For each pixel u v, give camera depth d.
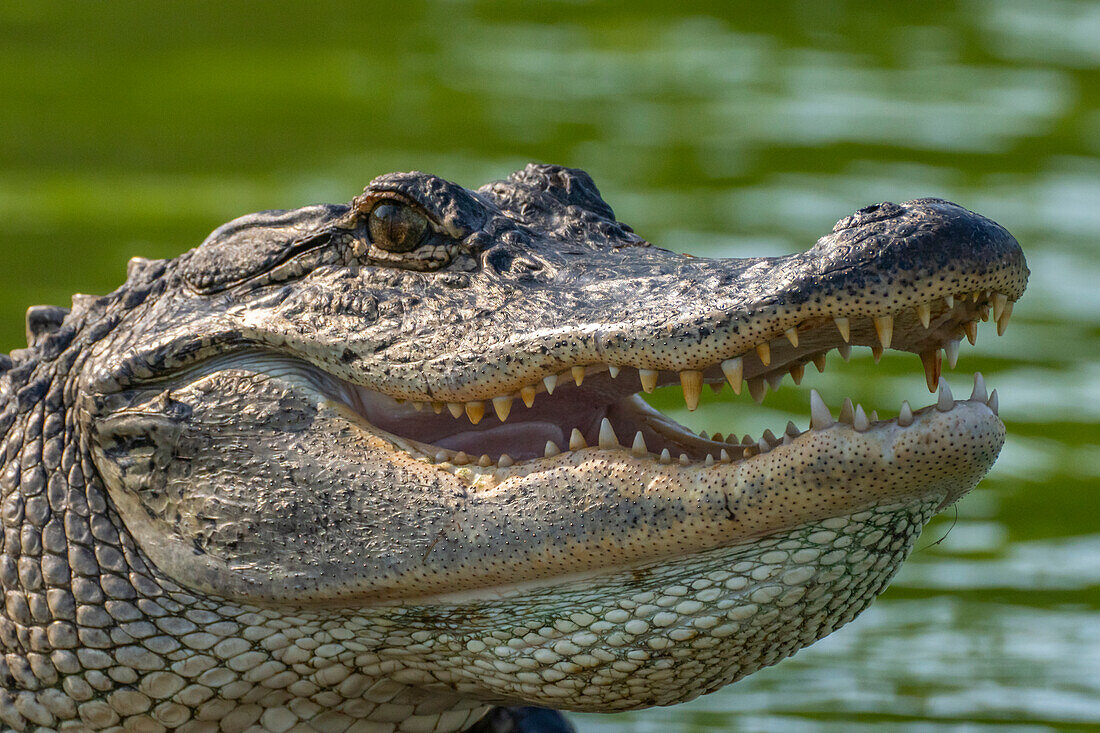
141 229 39.34
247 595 15.42
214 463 15.54
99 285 35.28
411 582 14.93
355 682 16.05
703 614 14.45
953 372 32.91
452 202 15.68
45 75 53.62
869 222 13.73
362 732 16.70
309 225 16.09
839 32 60.56
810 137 47.69
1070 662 22.05
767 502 13.73
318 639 15.67
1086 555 25.94
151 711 16.22
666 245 37.75
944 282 13.47
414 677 15.97
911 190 42.75
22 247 37.72
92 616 16.03
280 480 15.33
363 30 60.44
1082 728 19.92
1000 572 25.34
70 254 37.34
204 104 50.81
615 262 15.31
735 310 13.73
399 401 15.49
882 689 21.30
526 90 53.22
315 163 45.00
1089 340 34.50
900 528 14.18
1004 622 23.52
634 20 62.62
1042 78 54.78
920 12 63.19
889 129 48.78
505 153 46.00
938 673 21.73
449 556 14.74
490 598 14.94
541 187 16.80
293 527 15.25
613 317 14.29
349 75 54.56
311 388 15.59
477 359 14.70
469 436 15.98
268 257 16.09
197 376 15.83
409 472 15.02
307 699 16.19
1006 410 31.28
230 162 45.16
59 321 18.22
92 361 16.36
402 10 63.47
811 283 13.53
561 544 14.36
